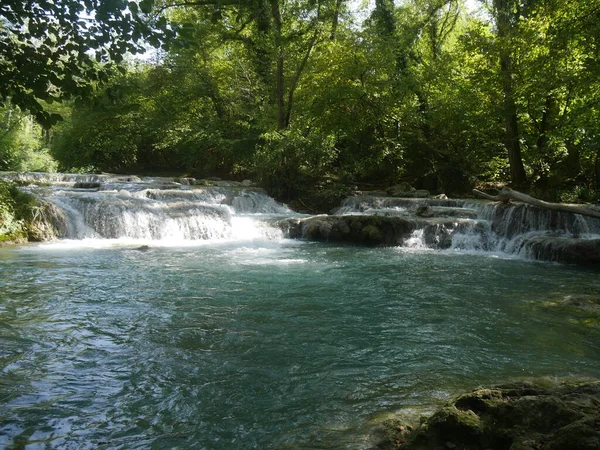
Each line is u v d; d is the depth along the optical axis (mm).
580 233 13836
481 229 14492
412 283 9305
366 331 6312
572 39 15531
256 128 26234
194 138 27312
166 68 27859
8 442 3461
